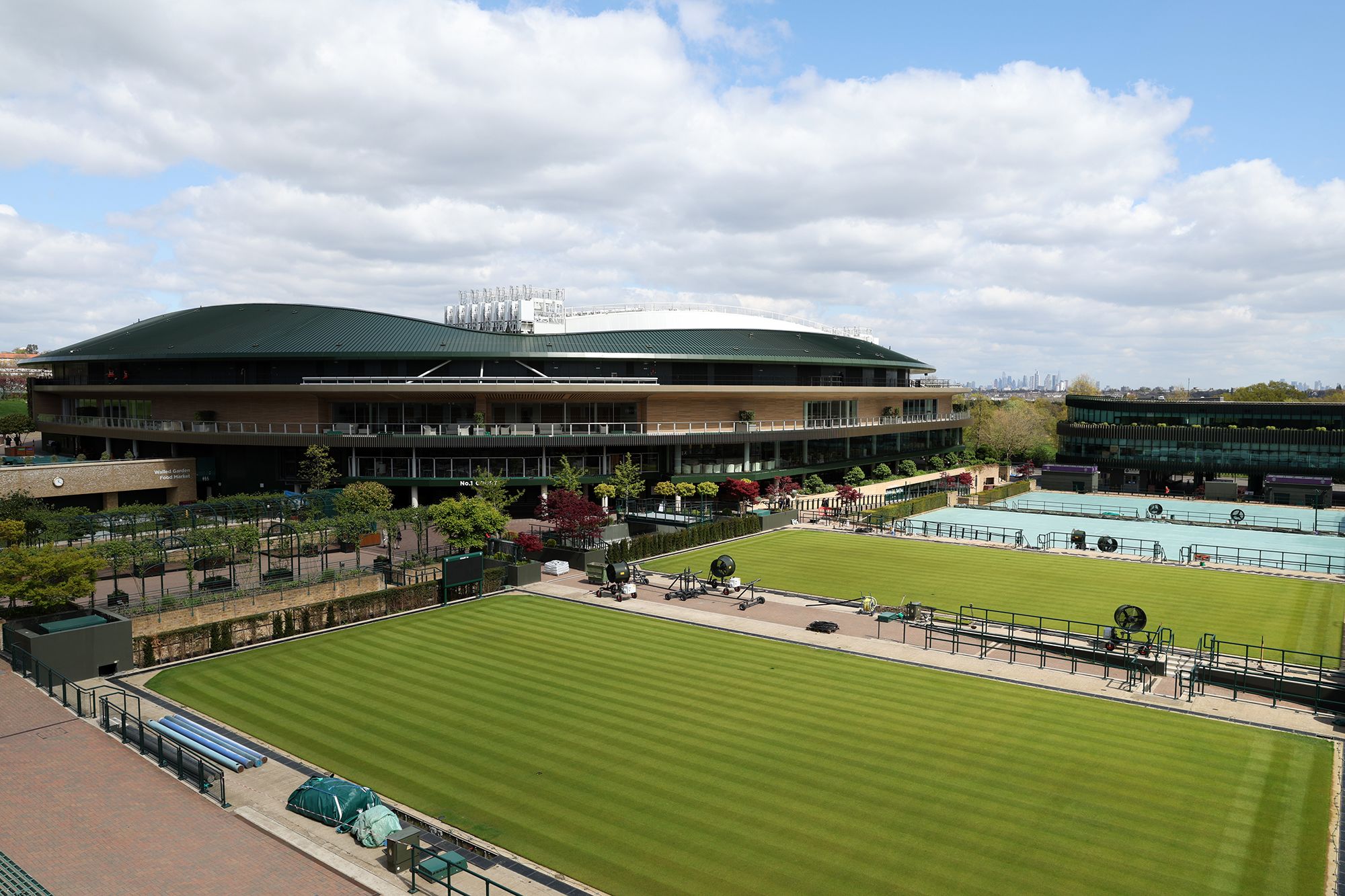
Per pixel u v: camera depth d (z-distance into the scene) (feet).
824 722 104.88
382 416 282.56
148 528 185.16
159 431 286.25
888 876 71.51
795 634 144.56
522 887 69.31
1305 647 140.15
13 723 100.48
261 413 285.23
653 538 219.20
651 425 297.33
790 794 85.97
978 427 576.61
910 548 233.96
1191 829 79.71
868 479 371.97
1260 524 306.76
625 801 84.38
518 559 195.62
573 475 254.88
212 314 349.82
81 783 85.61
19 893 65.62
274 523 203.51
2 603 145.38
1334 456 388.16
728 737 100.12
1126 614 131.75
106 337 363.56
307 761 93.04
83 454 339.57
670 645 137.59
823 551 228.22
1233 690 118.32
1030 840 77.56
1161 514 314.14
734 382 326.44
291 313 326.44
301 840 75.51
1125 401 442.91
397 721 104.53
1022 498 386.11
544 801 84.33
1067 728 103.86
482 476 222.69
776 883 70.33
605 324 366.84
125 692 110.42
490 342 292.61
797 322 421.59
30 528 175.01
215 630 131.34
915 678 122.21
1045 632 145.18
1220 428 411.34
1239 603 170.91
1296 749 98.32
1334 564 218.79
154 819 78.79
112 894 66.69
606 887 69.62
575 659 129.29
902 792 86.38
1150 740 100.42
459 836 77.46
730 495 279.08
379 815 76.18
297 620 142.00
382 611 154.40
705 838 77.51
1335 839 78.18
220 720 104.63
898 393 396.37
